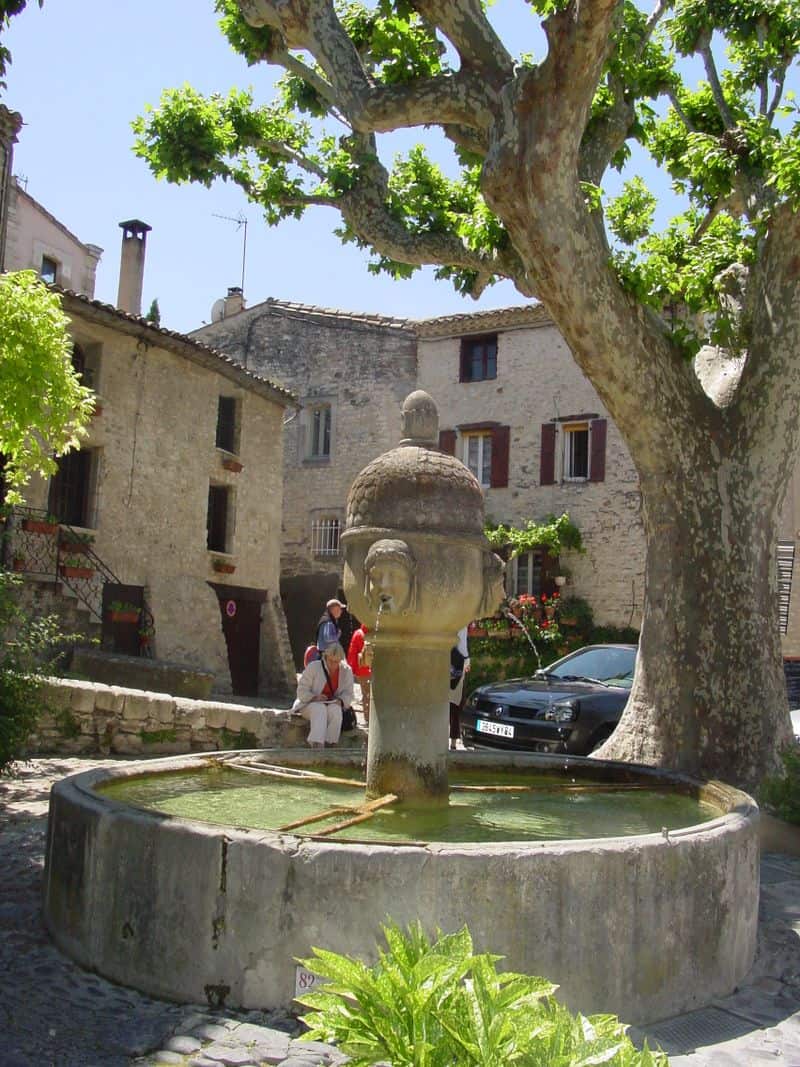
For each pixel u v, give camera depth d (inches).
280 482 938.1
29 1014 140.9
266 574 914.1
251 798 214.7
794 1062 138.1
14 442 369.4
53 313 348.2
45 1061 126.0
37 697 350.9
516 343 976.9
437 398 1013.2
